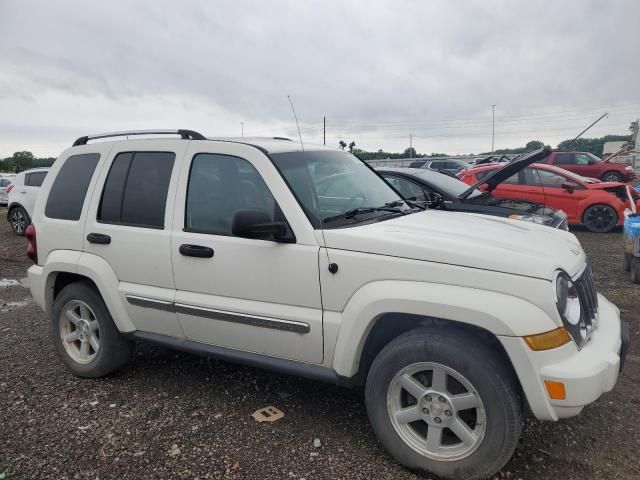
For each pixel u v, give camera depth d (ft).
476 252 9.38
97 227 13.61
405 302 9.48
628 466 10.06
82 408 12.78
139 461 10.53
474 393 9.17
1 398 13.41
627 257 26.04
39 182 44.45
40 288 14.88
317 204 11.37
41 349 17.01
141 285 12.96
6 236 45.16
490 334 9.57
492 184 25.00
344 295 10.24
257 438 11.32
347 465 10.29
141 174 13.25
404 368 9.69
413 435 9.93
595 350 9.30
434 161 84.69
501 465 9.22
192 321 12.21
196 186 12.32
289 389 13.66
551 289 8.88
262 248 11.05
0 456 10.78
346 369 10.36
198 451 10.85
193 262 11.96
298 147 13.00
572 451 10.59
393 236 10.13
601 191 39.65
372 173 14.99
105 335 13.85
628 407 12.31
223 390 13.66
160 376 14.60
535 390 8.83
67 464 10.46
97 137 14.70
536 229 12.14
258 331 11.28
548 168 40.52
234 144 12.04
